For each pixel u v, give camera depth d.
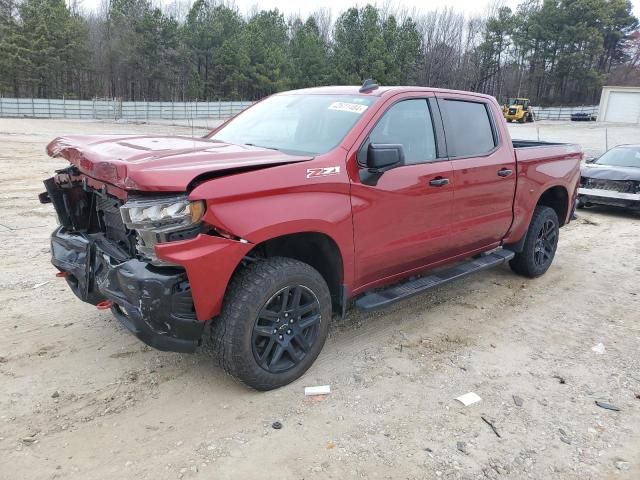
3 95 54.22
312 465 2.84
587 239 8.41
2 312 4.52
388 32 63.94
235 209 3.04
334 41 70.94
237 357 3.23
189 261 2.90
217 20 62.06
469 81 74.88
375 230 3.82
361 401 3.45
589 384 3.78
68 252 3.74
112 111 45.56
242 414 3.26
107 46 59.97
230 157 3.30
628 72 84.06
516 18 76.19
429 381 3.74
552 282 6.03
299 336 3.53
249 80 58.31
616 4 81.75
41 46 53.66
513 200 5.24
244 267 3.36
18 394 3.37
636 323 4.91
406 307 5.10
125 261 3.25
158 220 2.85
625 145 12.09
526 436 3.16
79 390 3.44
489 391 3.63
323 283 3.57
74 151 3.45
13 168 13.38
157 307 2.96
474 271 4.89
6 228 7.32
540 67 77.12
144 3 64.38
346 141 3.69
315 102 4.28
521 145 6.23
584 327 4.79
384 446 3.02
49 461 2.80
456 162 4.49
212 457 2.87
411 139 4.18
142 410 3.26
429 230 4.31
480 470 2.86
